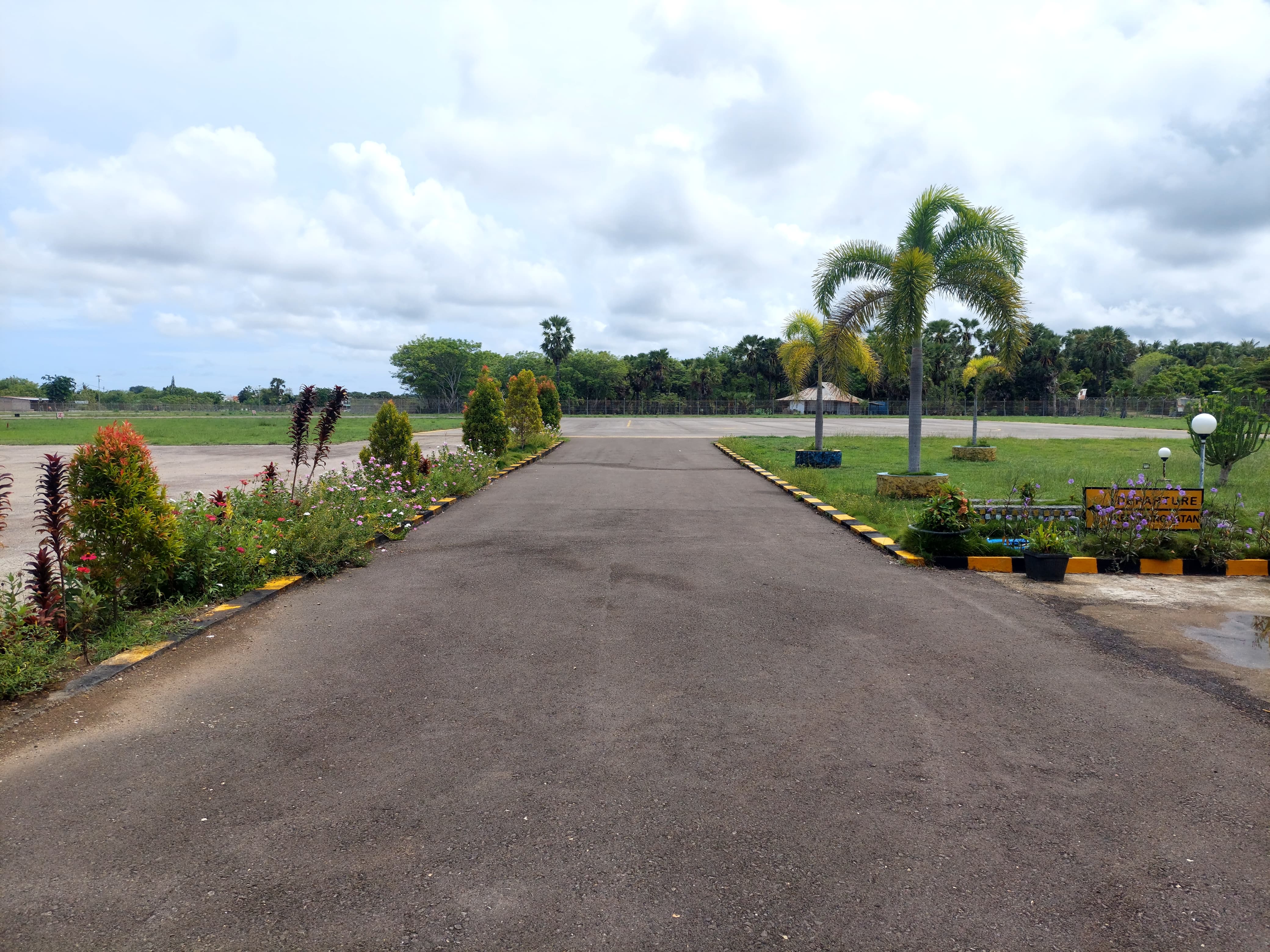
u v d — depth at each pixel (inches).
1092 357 3203.7
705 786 119.1
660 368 3511.3
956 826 107.8
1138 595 247.6
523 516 409.7
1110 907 90.3
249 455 864.3
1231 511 327.3
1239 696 158.9
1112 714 148.7
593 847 102.0
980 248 473.4
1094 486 402.6
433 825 107.5
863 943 83.8
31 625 172.1
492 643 190.9
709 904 90.3
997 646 192.1
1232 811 112.4
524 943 83.5
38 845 102.9
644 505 455.2
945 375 2982.3
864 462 764.0
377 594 240.8
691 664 176.1
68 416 2578.7
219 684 162.9
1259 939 84.8
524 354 3996.1
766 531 362.9
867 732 139.5
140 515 198.2
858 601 236.2
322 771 123.9
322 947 83.0
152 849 101.9
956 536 288.7
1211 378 2906.0
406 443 466.9
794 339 738.8
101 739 135.9
